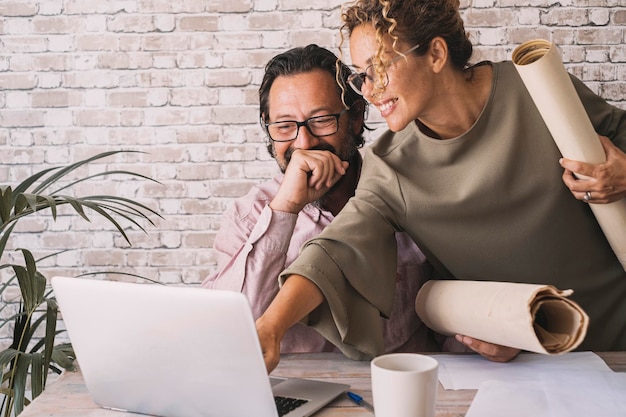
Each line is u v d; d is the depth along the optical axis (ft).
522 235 4.91
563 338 3.72
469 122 4.85
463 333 4.30
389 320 5.67
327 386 3.83
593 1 10.18
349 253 4.54
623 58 10.21
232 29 10.31
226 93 10.37
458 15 4.78
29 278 6.18
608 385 3.72
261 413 3.28
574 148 4.47
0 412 6.55
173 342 3.30
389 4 4.45
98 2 10.34
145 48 10.37
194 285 10.43
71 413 3.63
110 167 10.43
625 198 4.71
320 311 4.44
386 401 3.01
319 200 5.71
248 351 3.15
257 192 6.19
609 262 5.13
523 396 3.59
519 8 10.22
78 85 10.40
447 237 4.95
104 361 3.54
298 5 10.27
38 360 6.12
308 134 5.57
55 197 6.33
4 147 10.46
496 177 4.77
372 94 4.66
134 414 3.62
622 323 5.16
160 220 10.44
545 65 4.18
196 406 3.43
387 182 4.92
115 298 3.34
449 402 3.60
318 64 5.65
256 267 5.32
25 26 10.37
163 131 10.41
